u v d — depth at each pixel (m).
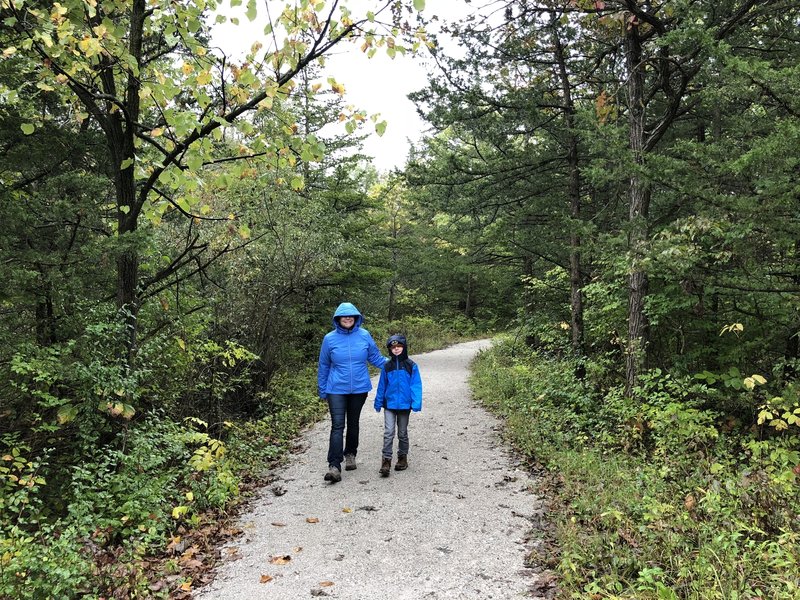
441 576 3.76
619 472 5.33
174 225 8.05
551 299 15.70
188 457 6.18
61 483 5.39
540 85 10.84
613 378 9.27
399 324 26.31
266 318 9.53
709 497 4.03
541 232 12.55
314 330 15.10
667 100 9.07
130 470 5.03
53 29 4.04
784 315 6.61
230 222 6.63
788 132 4.51
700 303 7.88
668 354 8.55
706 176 5.66
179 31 4.55
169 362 7.00
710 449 6.02
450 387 12.53
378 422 8.98
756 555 3.50
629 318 7.90
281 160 4.74
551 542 4.20
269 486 5.98
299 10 4.18
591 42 10.09
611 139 6.71
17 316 5.53
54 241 5.73
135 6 5.09
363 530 4.61
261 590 3.69
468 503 5.16
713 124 8.31
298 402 10.24
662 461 5.68
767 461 5.04
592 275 11.20
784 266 5.90
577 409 8.32
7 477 4.67
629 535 3.90
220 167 5.76
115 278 5.83
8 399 5.59
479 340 28.11
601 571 3.61
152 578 3.85
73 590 3.43
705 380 7.75
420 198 13.60
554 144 11.59
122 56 4.31
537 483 5.61
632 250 6.55
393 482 5.86
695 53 6.73
